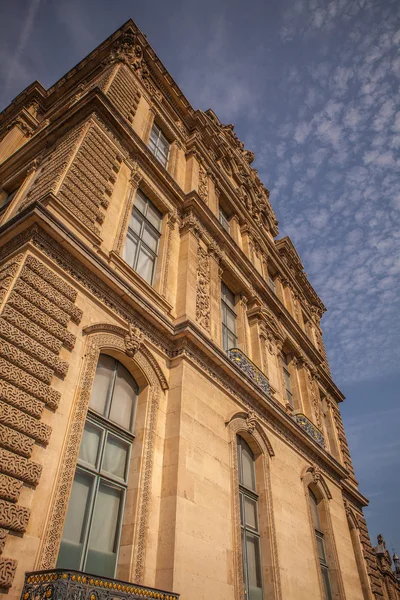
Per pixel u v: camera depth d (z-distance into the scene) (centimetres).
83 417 862
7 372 734
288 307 2664
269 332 2017
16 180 1488
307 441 1828
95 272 1047
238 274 1898
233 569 1065
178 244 1577
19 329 798
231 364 1399
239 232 2275
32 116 2078
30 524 681
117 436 1002
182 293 1410
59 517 724
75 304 969
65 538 785
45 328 853
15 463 683
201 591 924
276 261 2683
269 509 1366
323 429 2320
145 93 1883
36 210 921
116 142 1423
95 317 1014
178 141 2008
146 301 1173
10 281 841
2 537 625
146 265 1405
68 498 757
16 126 2002
